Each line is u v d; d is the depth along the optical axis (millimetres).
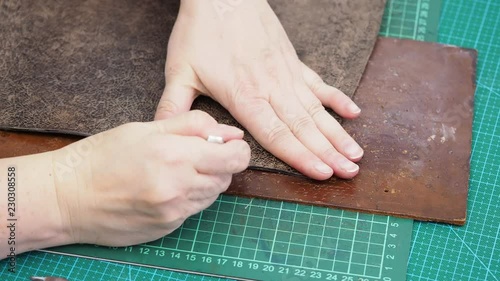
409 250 750
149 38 855
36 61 840
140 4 878
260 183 775
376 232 755
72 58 843
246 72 781
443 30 882
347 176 767
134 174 694
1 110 810
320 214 764
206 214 766
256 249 749
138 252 751
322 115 784
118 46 850
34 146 798
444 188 770
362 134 795
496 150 804
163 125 718
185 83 786
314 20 863
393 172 776
